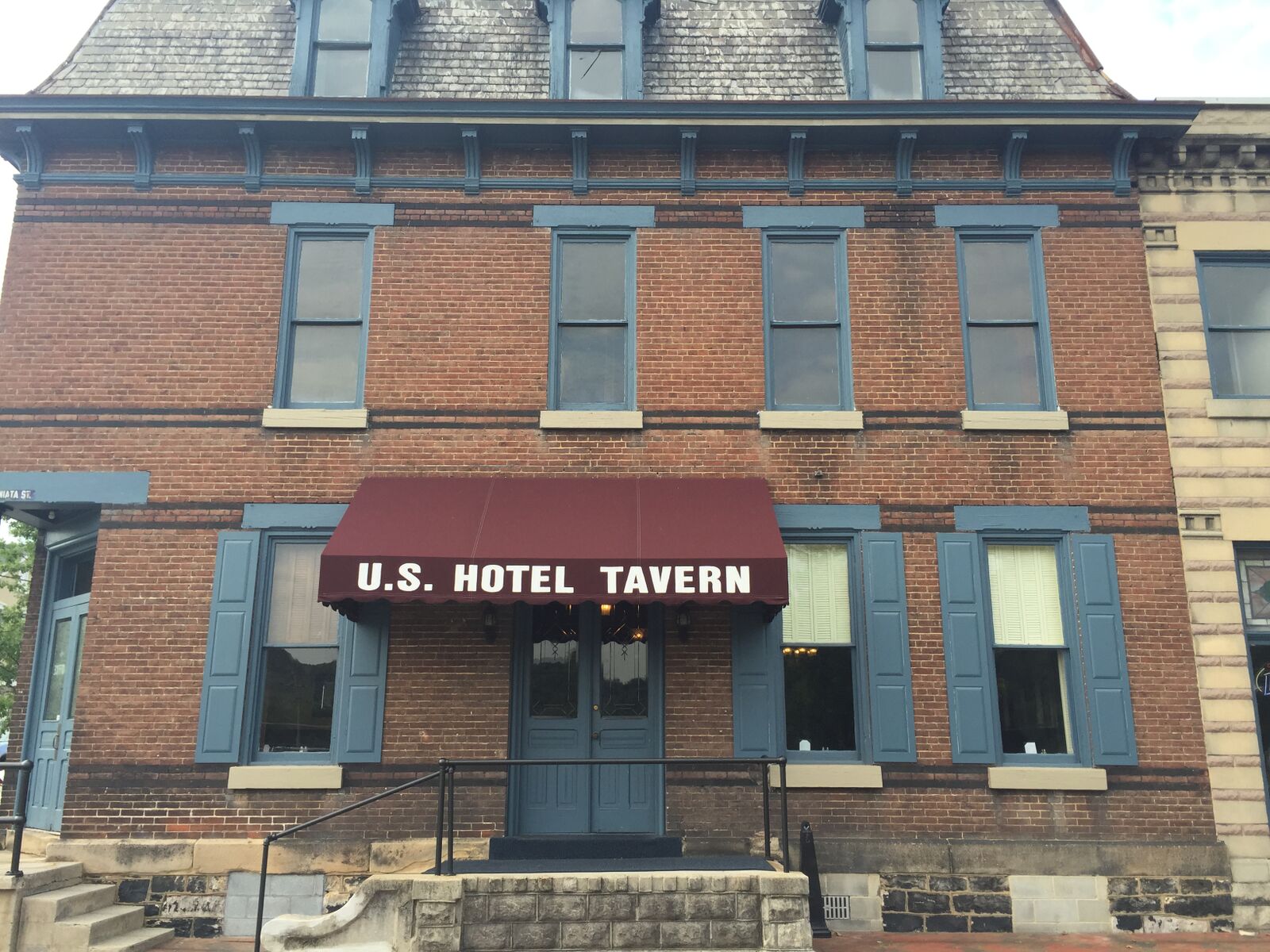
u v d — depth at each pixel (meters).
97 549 9.88
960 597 9.95
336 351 10.58
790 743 9.80
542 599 8.80
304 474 10.10
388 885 7.66
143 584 9.82
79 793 9.38
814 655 10.02
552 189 10.91
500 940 7.48
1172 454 10.27
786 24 11.80
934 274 10.73
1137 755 9.59
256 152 10.75
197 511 10.00
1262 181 11.00
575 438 10.26
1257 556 10.27
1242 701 9.72
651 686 9.83
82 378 10.24
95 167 10.77
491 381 10.38
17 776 10.96
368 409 10.24
